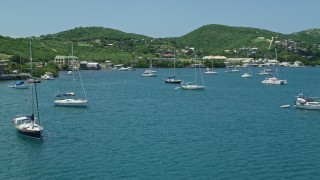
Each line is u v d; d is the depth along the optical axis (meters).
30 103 143.50
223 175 60.06
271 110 125.25
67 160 68.12
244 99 158.00
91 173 61.47
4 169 63.91
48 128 95.62
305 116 112.62
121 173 61.28
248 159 67.88
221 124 100.31
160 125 99.12
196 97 166.12
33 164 66.25
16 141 81.56
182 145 77.50
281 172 61.38
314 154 70.81
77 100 134.50
